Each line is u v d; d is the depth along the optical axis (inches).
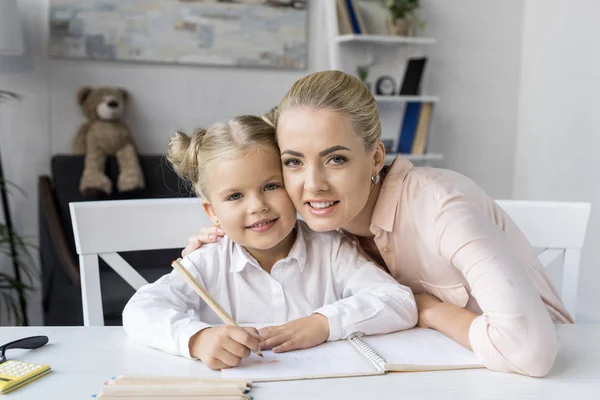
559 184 122.2
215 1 115.6
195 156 39.1
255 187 36.8
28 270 109.7
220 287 41.6
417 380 29.9
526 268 43.3
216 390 27.1
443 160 132.6
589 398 28.2
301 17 120.1
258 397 27.6
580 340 36.4
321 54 123.0
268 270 41.8
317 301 41.9
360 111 34.5
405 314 37.4
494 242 34.5
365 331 36.1
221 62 117.0
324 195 34.5
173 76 115.9
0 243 105.9
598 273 110.6
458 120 132.9
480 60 133.0
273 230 37.5
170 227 49.7
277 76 121.5
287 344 33.5
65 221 99.3
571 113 118.8
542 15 128.3
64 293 89.2
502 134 136.3
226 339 31.0
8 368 30.1
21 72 107.3
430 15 128.0
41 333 36.9
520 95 135.9
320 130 33.6
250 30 117.8
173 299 38.3
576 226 53.1
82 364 31.8
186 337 32.5
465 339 34.5
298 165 35.1
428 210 37.5
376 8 124.6
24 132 108.3
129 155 104.8
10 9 94.2
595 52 112.3
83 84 111.0
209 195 38.7
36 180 109.7
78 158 103.1
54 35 108.1
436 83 130.2
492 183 136.9
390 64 125.3
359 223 42.1
